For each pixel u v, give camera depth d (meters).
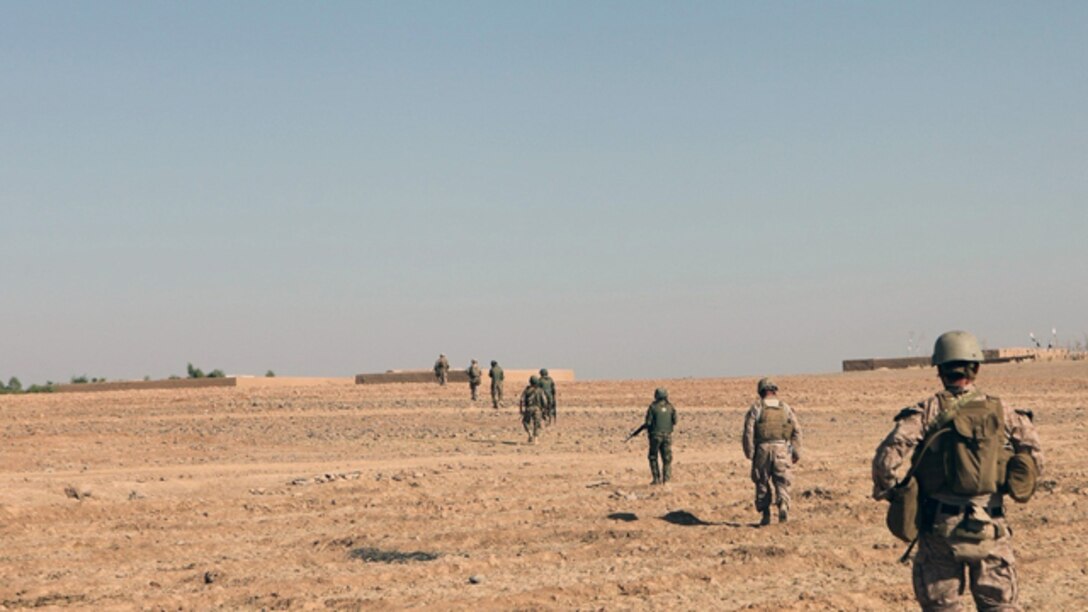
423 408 38.09
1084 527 12.80
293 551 12.74
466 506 15.70
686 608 9.58
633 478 19.12
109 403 41.25
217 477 19.73
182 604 10.23
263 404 39.78
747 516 14.48
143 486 18.19
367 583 10.90
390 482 18.47
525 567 11.49
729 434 28.95
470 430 30.80
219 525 14.57
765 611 9.35
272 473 20.58
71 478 19.64
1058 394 40.44
